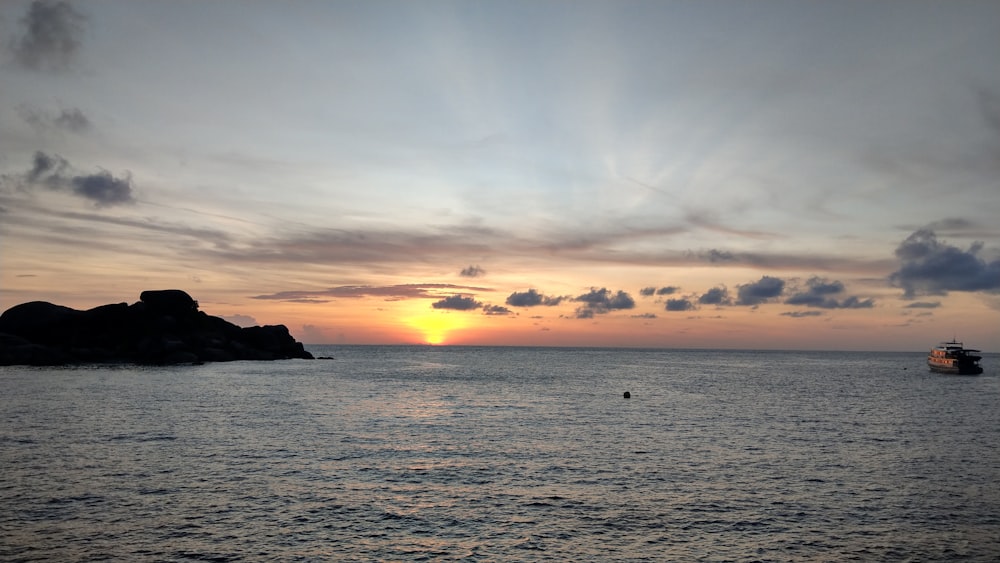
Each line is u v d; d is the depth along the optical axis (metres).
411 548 24.89
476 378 127.69
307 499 31.03
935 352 166.25
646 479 36.12
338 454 41.88
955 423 61.34
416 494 32.28
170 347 139.62
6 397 69.56
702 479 36.28
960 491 34.09
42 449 41.44
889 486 35.03
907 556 24.78
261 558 23.61
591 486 34.44
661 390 100.75
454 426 55.62
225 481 34.19
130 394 75.12
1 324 137.25
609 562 23.78
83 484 32.94
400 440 47.66
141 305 147.50
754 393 95.81
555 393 92.44
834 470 38.91
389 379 118.69
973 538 26.81
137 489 32.25
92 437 46.19
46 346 132.62
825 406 76.69
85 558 23.25
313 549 24.58
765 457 42.88
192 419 56.19
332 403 72.38
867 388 108.25
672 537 26.53
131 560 23.17
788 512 30.09
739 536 26.77
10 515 27.81
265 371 125.38
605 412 68.06
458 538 26.08
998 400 86.00
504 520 28.42
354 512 29.16
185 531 26.25
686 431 54.34
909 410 72.94
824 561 24.17
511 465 39.34
